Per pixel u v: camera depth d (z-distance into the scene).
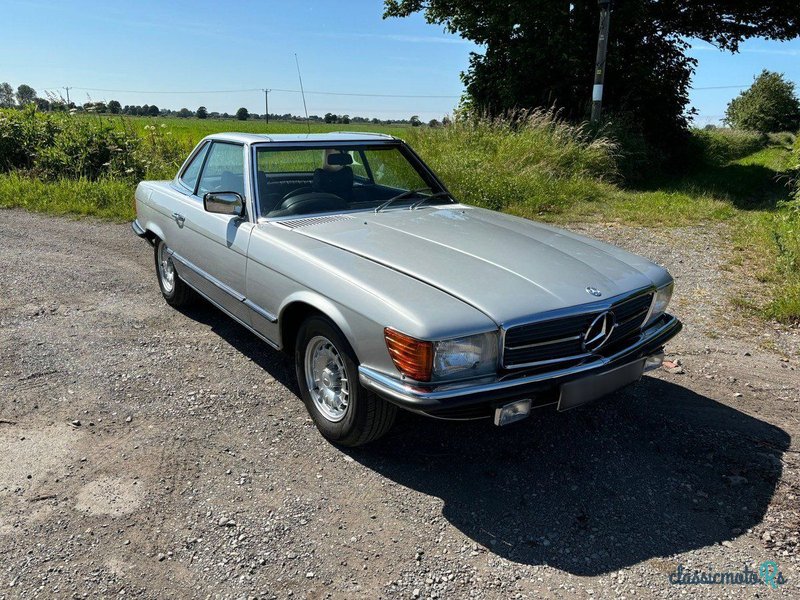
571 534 2.77
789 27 17.55
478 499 2.99
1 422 3.56
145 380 4.12
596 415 3.78
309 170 4.34
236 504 2.91
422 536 2.74
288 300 3.44
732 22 17.69
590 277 3.20
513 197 10.37
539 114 13.85
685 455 3.38
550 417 3.75
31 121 12.81
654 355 3.41
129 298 5.80
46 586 2.42
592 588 2.47
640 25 16.16
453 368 2.71
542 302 2.88
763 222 8.91
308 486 3.06
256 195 4.02
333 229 3.76
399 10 17.50
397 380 2.79
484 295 2.87
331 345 3.28
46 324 5.09
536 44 15.09
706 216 9.87
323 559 2.59
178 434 3.48
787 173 12.88
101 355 4.50
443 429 3.61
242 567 2.54
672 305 5.81
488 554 2.64
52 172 11.95
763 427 3.68
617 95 16.44
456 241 3.57
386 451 3.38
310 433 3.52
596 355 3.05
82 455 3.26
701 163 18.09
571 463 3.30
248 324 4.06
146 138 13.07
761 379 4.33
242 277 3.94
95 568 2.51
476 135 13.00
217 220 4.25
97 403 3.81
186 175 5.12
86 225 9.13
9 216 9.69
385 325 2.79
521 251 3.45
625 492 3.07
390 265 3.18
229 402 3.85
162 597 2.38
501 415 2.74
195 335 4.93
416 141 13.30
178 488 3.02
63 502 2.90
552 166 11.87
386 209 4.30
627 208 10.45
